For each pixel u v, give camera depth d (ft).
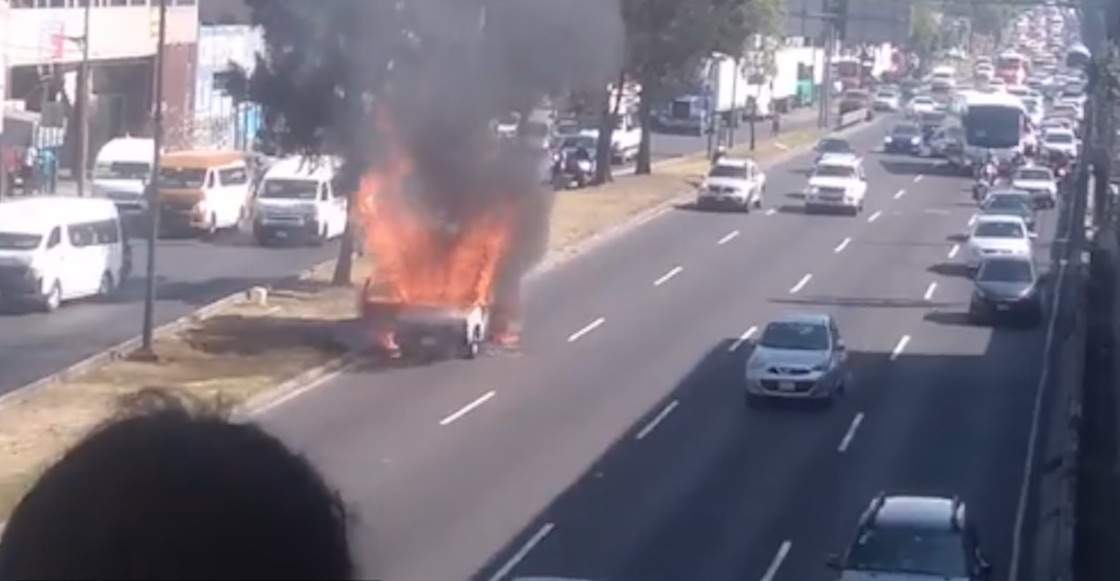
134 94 244.63
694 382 128.98
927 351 145.07
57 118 222.48
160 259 178.29
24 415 102.22
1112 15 206.59
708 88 309.63
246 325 138.92
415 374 127.65
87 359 121.39
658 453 105.91
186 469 6.48
